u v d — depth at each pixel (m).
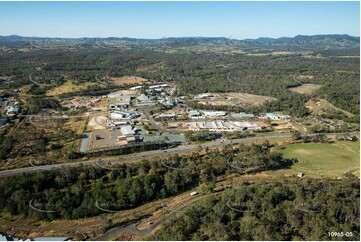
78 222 120.94
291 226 106.38
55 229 117.06
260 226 102.12
